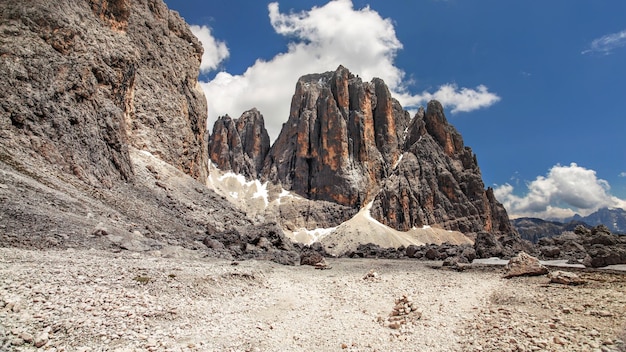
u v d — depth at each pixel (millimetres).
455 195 178000
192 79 118625
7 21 49500
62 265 18672
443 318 18703
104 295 15523
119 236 31125
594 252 37438
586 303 18875
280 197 199750
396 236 156375
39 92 46969
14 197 29656
